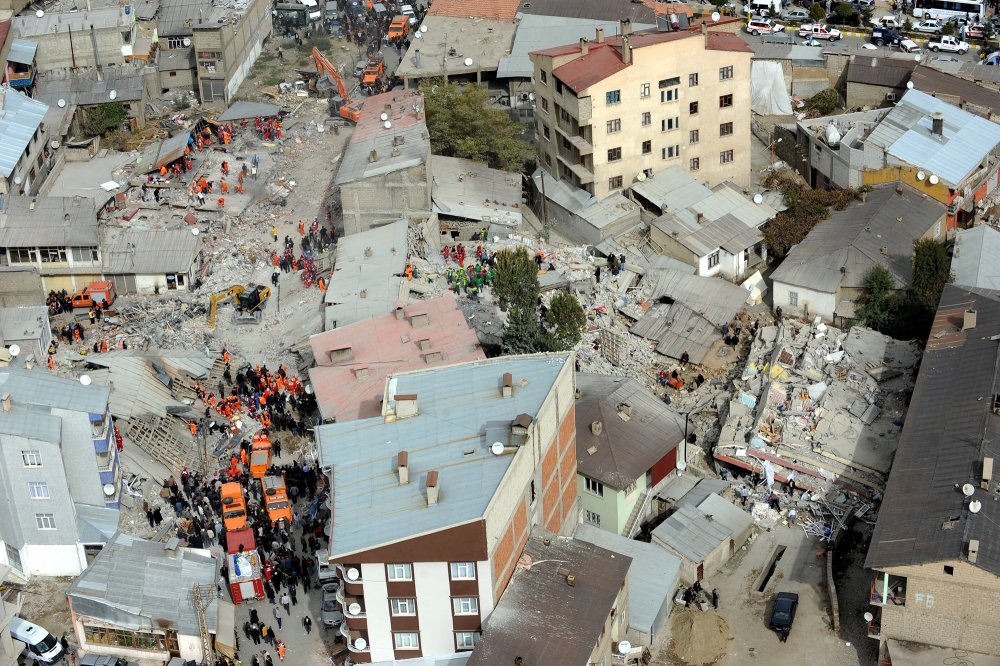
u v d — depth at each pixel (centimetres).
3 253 15650
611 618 10644
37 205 15900
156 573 11538
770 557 12269
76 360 14450
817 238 16088
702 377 14538
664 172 17188
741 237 16288
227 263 16275
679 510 12419
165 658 11388
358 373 12925
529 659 9888
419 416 11181
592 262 16250
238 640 11519
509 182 17400
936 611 10525
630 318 15425
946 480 11106
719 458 13262
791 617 11469
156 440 13388
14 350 12988
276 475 12812
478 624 10375
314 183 18062
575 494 12344
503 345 13825
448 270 15462
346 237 15825
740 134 17412
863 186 16988
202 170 18050
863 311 15038
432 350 13138
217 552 12206
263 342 14912
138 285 15850
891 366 14062
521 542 10875
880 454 12962
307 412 13762
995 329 12912
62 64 19775
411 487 10425
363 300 14438
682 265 16150
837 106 19788
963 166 16762
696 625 11425
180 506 12662
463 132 17838
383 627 10444
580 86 16325
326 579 11725
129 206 16988
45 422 11788
